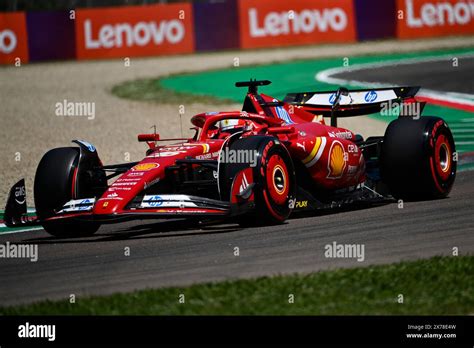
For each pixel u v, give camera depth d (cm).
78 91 8681
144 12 11612
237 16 11600
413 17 11519
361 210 3322
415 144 3356
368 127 6431
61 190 3055
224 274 2267
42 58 11500
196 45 11644
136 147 5634
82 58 11556
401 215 3098
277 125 3325
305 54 10625
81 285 2264
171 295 2036
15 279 2422
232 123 3247
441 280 2094
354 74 8812
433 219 2967
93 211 2780
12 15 11362
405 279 2106
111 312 1939
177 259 2503
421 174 3356
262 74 9231
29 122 6938
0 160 5366
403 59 9656
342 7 11569
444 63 9219
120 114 7188
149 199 2822
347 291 2025
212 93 8250
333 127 3462
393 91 3606
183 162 2916
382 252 2469
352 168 3381
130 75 9800
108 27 11594
